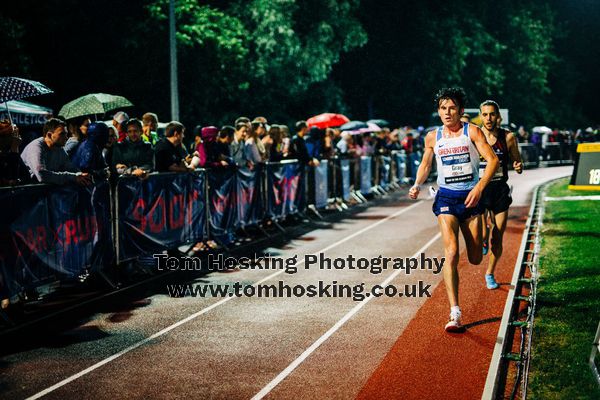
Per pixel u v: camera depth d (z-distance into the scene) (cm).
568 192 1622
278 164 1138
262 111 2456
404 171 2023
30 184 637
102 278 727
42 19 1869
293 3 2255
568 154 3162
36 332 564
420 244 966
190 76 2067
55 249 630
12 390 434
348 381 438
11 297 580
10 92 735
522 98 4012
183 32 1986
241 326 569
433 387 425
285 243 999
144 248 773
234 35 2095
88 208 679
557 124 4575
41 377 457
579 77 4884
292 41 2258
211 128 948
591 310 566
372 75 3169
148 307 640
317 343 519
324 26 2361
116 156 798
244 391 425
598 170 631
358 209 1424
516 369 450
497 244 667
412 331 544
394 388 425
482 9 3619
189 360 485
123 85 1989
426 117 3319
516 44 3894
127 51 1958
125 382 444
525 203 1445
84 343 532
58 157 668
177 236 845
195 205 887
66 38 1964
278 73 2331
